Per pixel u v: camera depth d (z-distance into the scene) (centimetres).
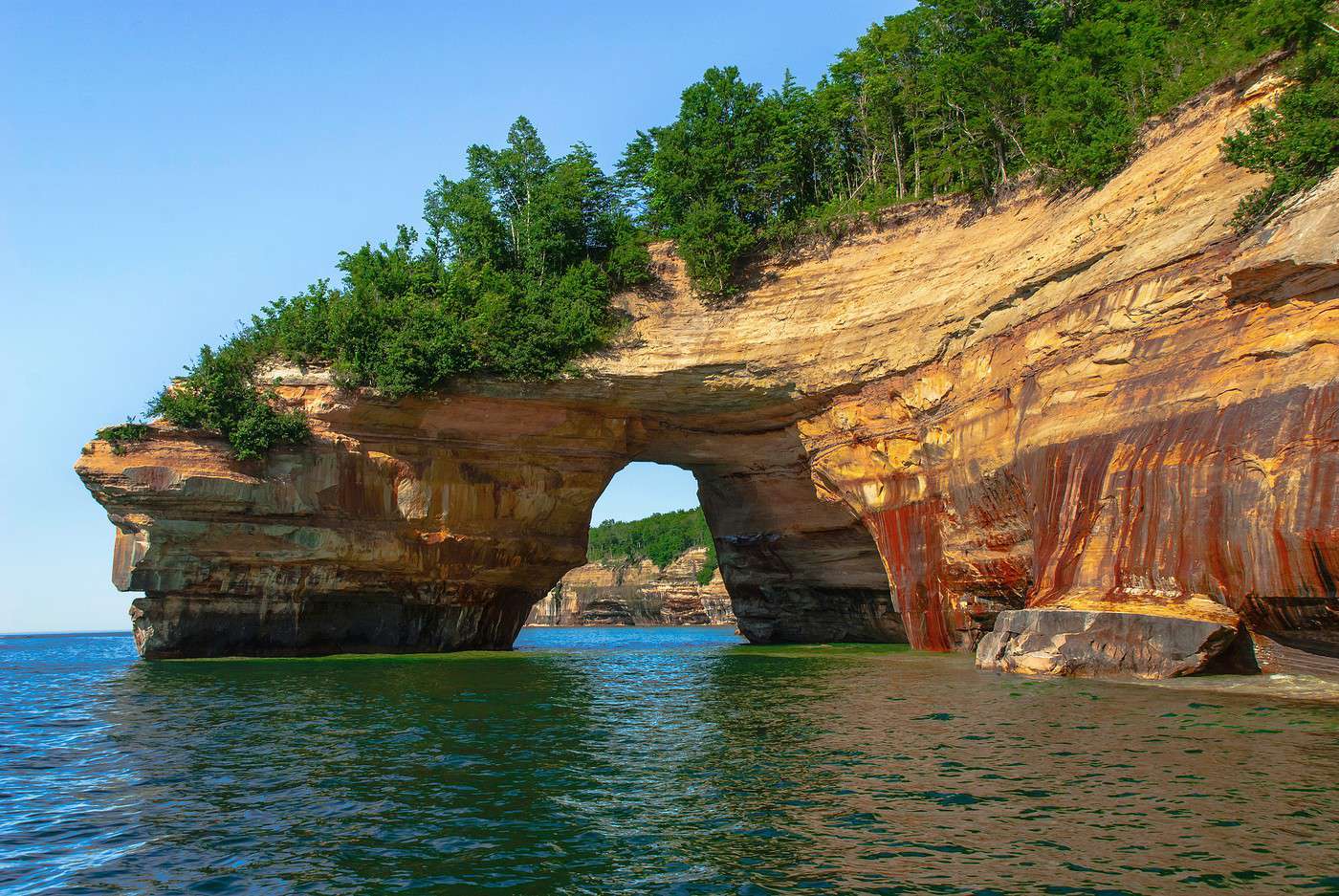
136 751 1457
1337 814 897
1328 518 1583
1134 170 2656
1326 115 2023
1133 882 742
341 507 3681
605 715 1772
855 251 3753
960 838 879
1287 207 1895
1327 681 1708
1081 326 2433
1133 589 2041
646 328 3878
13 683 2816
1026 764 1165
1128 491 2092
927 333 3200
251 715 1833
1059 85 3369
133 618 3650
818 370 3559
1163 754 1176
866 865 816
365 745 1466
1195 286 2094
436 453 3822
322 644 3772
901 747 1327
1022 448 2542
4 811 1081
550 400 3819
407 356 3569
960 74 3741
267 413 3559
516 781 1183
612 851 891
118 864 878
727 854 867
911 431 3262
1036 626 2192
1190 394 1991
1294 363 1755
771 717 1692
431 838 945
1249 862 776
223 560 3547
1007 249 3069
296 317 3816
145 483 3388
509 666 3120
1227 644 1836
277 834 969
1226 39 3012
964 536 2961
